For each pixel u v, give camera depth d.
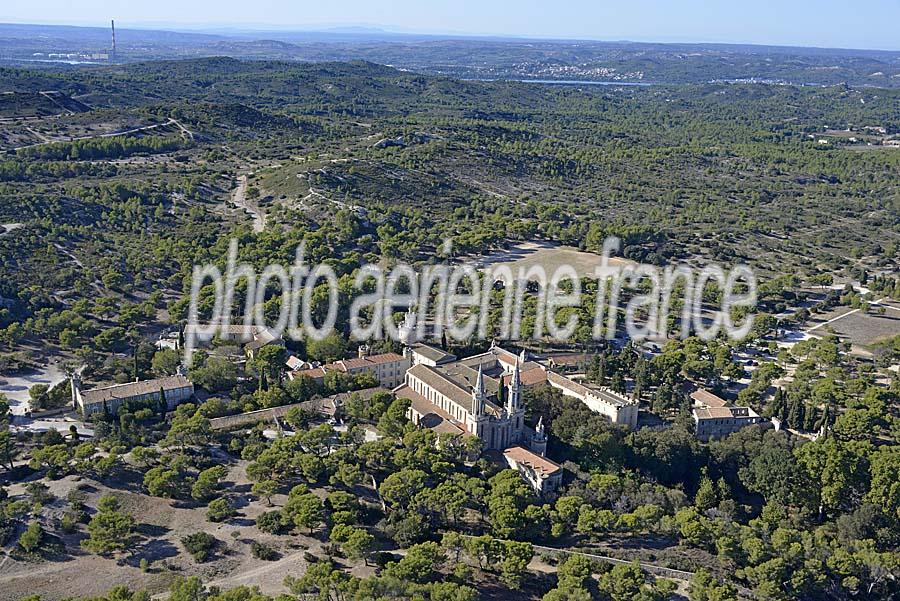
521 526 199.12
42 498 196.88
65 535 188.62
